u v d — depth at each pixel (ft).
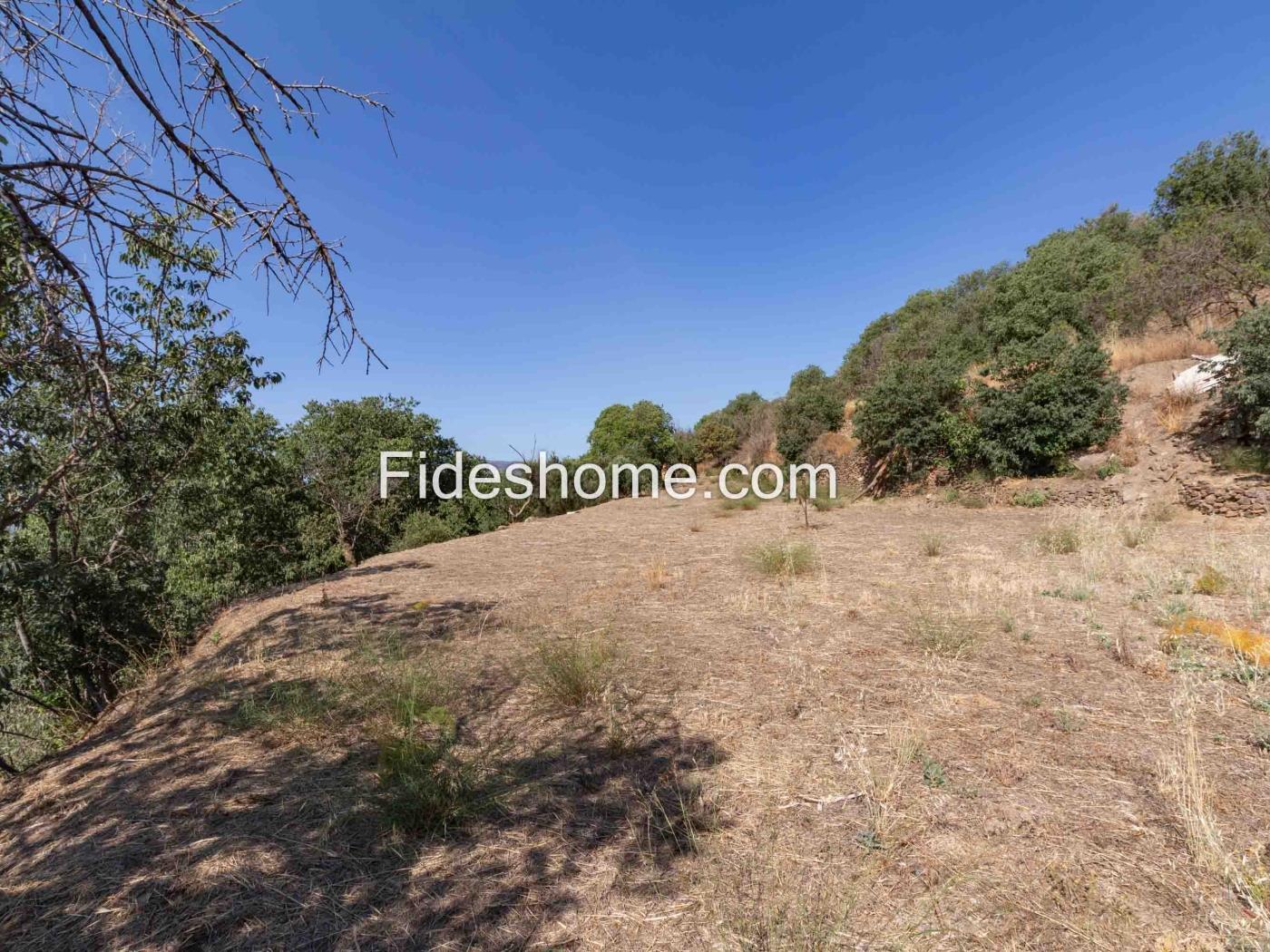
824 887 5.81
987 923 5.25
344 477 49.14
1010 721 9.16
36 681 20.35
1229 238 38.63
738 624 14.89
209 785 8.46
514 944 5.30
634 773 8.16
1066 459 34.83
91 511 20.95
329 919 5.67
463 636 15.28
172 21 4.13
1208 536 22.20
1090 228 65.26
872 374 69.62
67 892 6.31
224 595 30.89
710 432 93.20
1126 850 6.13
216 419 20.52
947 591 16.88
